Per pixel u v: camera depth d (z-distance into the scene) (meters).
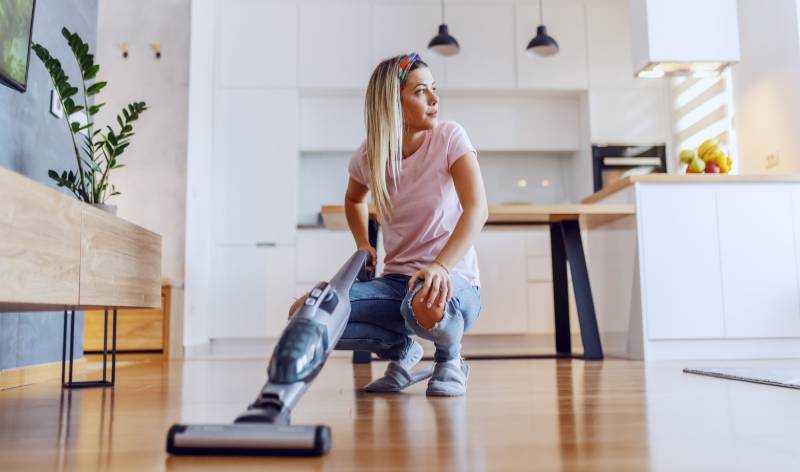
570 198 5.50
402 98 1.58
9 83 1.71
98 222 1.71
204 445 0.84
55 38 2.41
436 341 1.55
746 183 3.19
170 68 4.20
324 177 5.37
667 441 0.94
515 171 5.50
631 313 3.24
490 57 5.12
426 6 5.12
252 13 5.05
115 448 0.95
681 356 3.13
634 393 1.63
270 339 4.84
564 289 3.82
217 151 4.94
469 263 1.63
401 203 1.62
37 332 2.32
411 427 1.08
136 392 1.88
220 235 4.89
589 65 5.14
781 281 3.15
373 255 1.63
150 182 4.13
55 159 2.39
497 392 1.67
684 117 4.99
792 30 3.81
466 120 5.25
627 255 3.28
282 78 5.01
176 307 4.00
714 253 3.16
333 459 0.82
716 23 3.50
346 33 5.07
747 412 1.26
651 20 3.49
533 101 5.31
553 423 1.12
